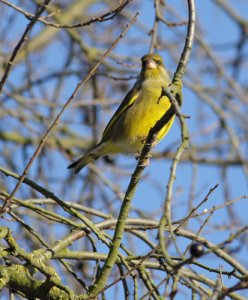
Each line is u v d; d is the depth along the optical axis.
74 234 9.98
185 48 8.70
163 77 12.38
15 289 9.04
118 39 9.22
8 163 15.06
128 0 9.96
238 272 10.48
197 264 9.18
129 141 12.35
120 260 9.62
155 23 13.16
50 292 8.96
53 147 16.06
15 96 15.66
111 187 14.70
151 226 10.21
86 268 12.38
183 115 7.60
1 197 9.75
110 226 10.70
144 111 12.12
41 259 9.50
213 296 6.61
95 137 16.52
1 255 8.96
